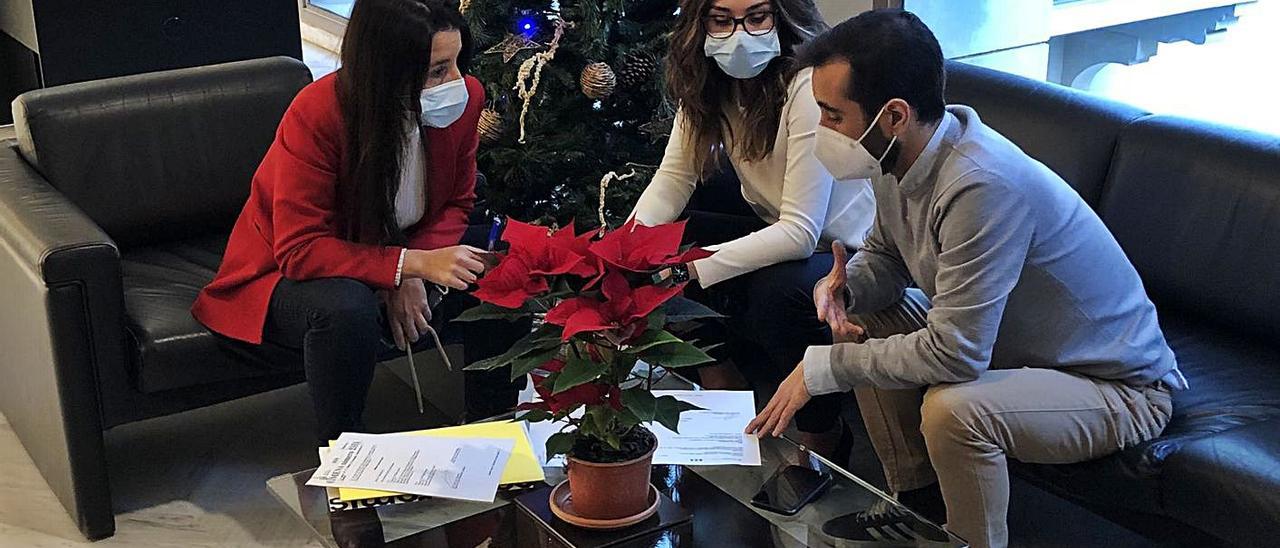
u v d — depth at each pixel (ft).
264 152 9.27
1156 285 7.88
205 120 9.06
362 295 7.45
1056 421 6.39
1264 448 6.03
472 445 6.07
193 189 9.04
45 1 14.24
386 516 5.62
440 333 8.23
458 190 8.34
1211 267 7.51
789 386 6.52
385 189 7.48
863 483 5.94
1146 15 10.48
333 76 7.55
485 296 4.80
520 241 4.94
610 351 4.89
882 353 6.46
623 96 9.35
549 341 4.96
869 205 8.22
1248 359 7.22
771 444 6.31
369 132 7.24
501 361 5.06
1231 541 5.96
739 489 5.85
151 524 7.90
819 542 5.45
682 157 8.34
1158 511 6.32
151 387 7.52
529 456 6.02
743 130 7.94
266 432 9.16
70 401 7.34
